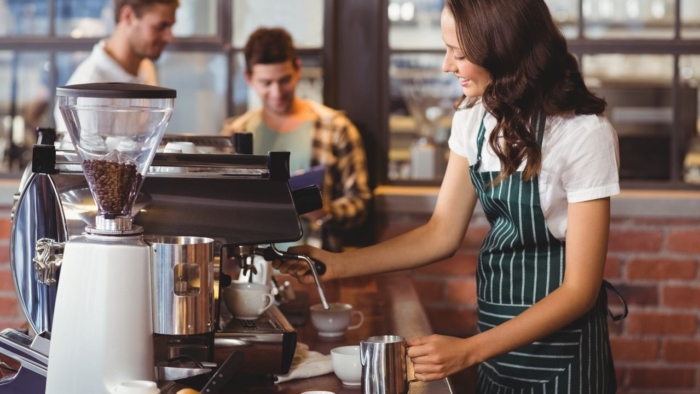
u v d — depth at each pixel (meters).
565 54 1.70
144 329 1.28
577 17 3.35
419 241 1.95
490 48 1.64
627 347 3.34
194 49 3.38
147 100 1.24
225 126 3.27
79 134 1.24
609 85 3.38
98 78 3.13
